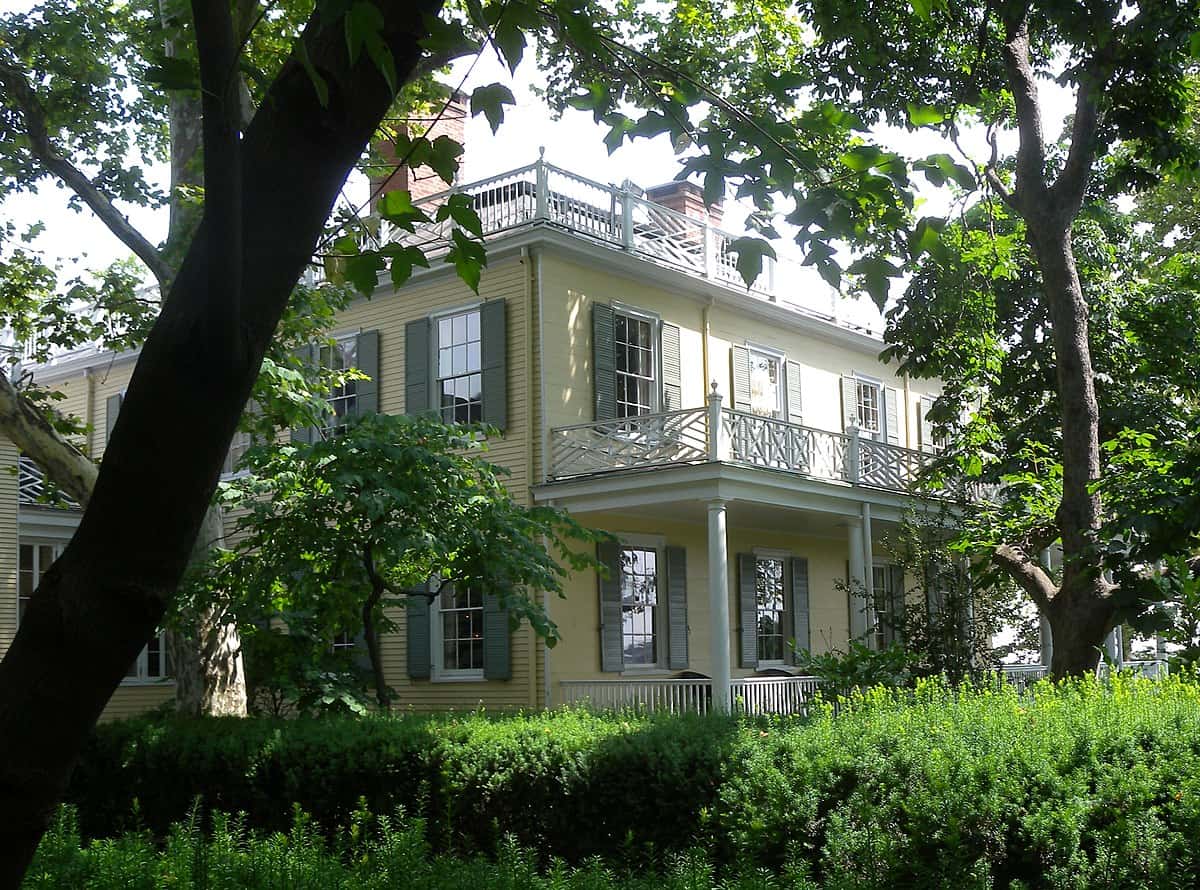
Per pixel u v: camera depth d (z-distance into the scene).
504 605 11.16
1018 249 17.67
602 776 8.12
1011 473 16.66
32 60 14.91
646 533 19.48
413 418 11.62
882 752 7.18
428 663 18.75
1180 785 6.18
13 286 15.30
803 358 23.55
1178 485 9.17
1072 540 12.91
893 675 13.62
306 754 9.45
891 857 6.44
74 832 7.24
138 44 14.85
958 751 6.82
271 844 6.66
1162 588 11.11
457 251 3.46
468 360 18.94
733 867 6.91
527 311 18.20
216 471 2.39
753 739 7.79
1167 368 17.58
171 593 2.38
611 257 19.09
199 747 10.04
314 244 2.52
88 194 14.32
